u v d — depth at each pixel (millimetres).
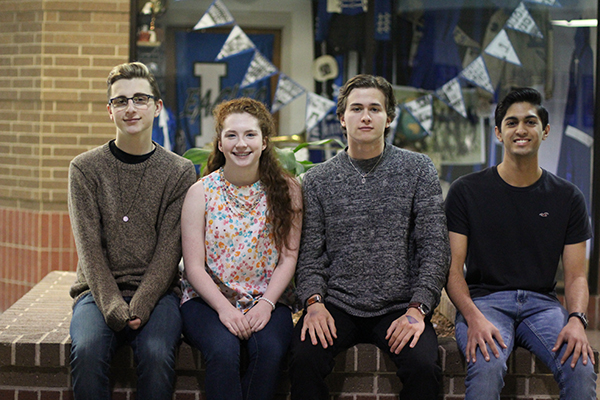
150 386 2387
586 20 4645
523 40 4750
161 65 4832
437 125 4859
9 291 4879
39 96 4633
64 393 2658
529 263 2734
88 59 4637
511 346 2553
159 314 2541
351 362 2646
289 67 4883
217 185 2650
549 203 2723
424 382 2395
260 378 2391
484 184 2781
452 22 4797
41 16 4613
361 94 2639
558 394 2695
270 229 2650
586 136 4684
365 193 2674
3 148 4812
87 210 2637
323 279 2688
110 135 4664
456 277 2715
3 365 2646
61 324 2896
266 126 2631
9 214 4844
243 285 2633
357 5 4824
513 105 2717
